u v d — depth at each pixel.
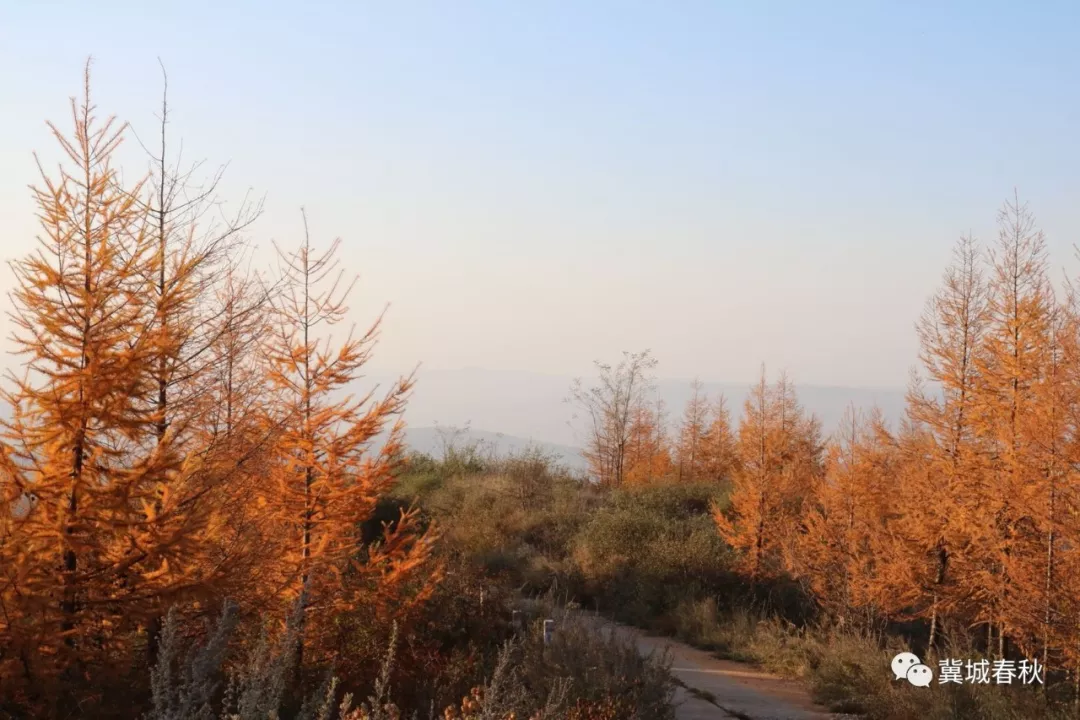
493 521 26.28
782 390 28.58
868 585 15.51
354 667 10.24
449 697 9.79
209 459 7.95
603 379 40.72
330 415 10.35
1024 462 11.48
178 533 7.28
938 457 14.74
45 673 6.74
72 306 7.17
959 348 14.65
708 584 20.39
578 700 8.74
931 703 11.55
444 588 12.72
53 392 7.02
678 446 40.78
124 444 7.57
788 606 19.88
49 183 7.20
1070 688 11.50
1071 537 10.30
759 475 20.94
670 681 10.35
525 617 13.77
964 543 13.88
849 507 17.91
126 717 7.00
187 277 8.02
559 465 36.41
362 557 14.48
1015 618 11.08
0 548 6.70
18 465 6.89
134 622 7.38
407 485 32.28
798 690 13.80
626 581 20.67
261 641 5.97
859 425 18.72
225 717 5.36
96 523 7.14
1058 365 11.08
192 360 8.20
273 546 8.65
